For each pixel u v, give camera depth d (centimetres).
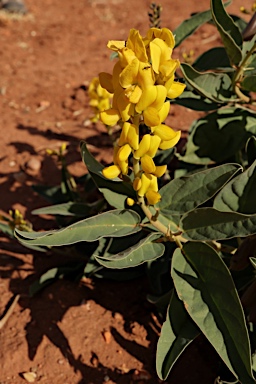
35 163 80
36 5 158
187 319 44
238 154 60
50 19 146
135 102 34
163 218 44
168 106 36
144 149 36
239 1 144
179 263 43
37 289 58
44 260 64
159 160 56
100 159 81
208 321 40
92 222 41
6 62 117
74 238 41
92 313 58
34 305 59
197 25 57
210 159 57
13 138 87
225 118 55
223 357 39
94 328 56
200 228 42
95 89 63
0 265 64
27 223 63
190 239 42
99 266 56
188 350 54
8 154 83
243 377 39
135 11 151
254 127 56
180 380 52
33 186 66
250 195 44
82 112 96
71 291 60
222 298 41
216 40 121
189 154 57
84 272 57
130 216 42
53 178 78
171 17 141
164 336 43
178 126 87
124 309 58
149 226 43
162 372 42
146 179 38
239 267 48
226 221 41
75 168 79
